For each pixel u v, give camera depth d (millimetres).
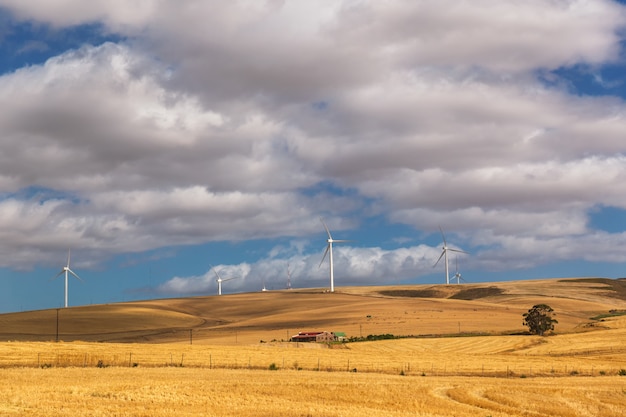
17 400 56625
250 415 53688
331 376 84125
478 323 192875
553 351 129750
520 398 68188
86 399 58562
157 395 61625
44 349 103125
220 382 72625
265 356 105625
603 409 63500
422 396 67812
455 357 112750
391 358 109062
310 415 54312
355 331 184250
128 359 97375
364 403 62531
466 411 59625
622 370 97125
